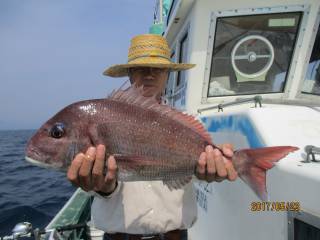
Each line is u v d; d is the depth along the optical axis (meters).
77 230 1.31
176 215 0.77
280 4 1.17
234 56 1.23
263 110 0.75
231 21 1.21
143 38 0.91
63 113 0.64
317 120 0.71
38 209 2.88
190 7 1.32
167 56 0.93
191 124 0.65
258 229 0.66
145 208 0.75
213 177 0.63
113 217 0.76
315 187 0.49
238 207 0.77
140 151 0.62
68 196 3.33
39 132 0.64
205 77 1.24
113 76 1.08
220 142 0.93
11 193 3.49
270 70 1.21
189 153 0.64
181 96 1.48
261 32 1.20
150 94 0.89
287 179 0.55
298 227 0.53
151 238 0.76
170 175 0.64
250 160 0.60
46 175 4.63
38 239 1.13
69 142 0.62
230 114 0.87
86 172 0.59
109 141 0.61
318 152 0.54
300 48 1.17
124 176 0.63
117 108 0.63
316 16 1.16
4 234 2.33
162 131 0.63
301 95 1.19
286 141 0.63
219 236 0.91
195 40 1.23
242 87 1.23
